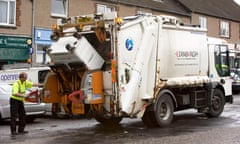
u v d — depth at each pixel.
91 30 11.43
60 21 12.19
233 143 9.61
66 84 12.21
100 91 11.40
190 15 35.94
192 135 10.88
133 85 11.59
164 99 12.66
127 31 11.53
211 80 14.87
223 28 41.47
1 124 14.54
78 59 11.22
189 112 17.02
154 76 12.23
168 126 12.73
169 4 35.06
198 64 14.11
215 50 15.23
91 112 11.66
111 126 13.09
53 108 12.59
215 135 10.80
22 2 23.03
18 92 11.82
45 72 15.28
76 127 13.04
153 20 12.30
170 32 12.91
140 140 10.27
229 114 16.02
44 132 12.01
